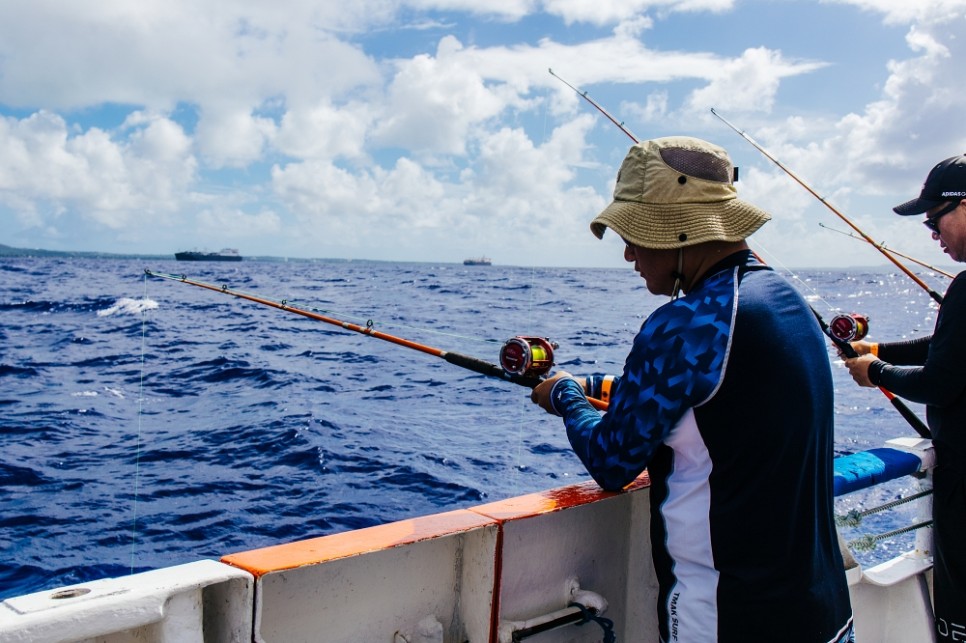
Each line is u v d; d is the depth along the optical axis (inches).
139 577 41.1
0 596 190.4
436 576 57.2
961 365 71.3
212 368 589.0
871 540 81.9
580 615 64.1
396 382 529.7
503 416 407.8
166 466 306.5
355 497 265.1
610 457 50.4
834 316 101.1
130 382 523.2
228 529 235.6
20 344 724.0
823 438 49.8
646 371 48.3
